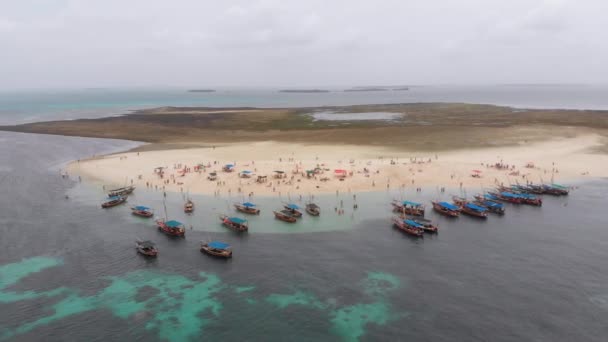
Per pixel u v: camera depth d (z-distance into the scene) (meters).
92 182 95.38
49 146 146.00
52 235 65.25
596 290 49.09
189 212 75.81
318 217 73.12
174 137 165.38
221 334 41.47
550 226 69.56
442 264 55.69
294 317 44.12
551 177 98.56
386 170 101.19
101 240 63.66
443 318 43.78
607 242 62.69
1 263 55.66
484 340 40.31
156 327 42.56
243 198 83.38
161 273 53.66
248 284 50.84
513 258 57.44
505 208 79.31
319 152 126.50
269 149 133.12
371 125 189.38
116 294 48.62
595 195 86.44
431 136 149.75
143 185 92.31
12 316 44.12
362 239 63.94
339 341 40.22
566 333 41.34
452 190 89.19
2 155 128.12
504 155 119.81
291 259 57.19
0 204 79.94
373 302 46.75
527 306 45.91
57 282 51.09
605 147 129.38
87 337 41.00
